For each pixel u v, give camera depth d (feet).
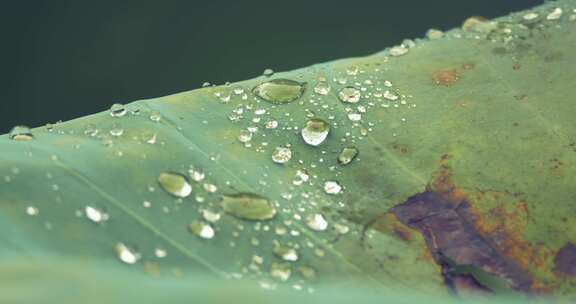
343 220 1.03
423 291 1.00
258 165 1.06
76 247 0.95
